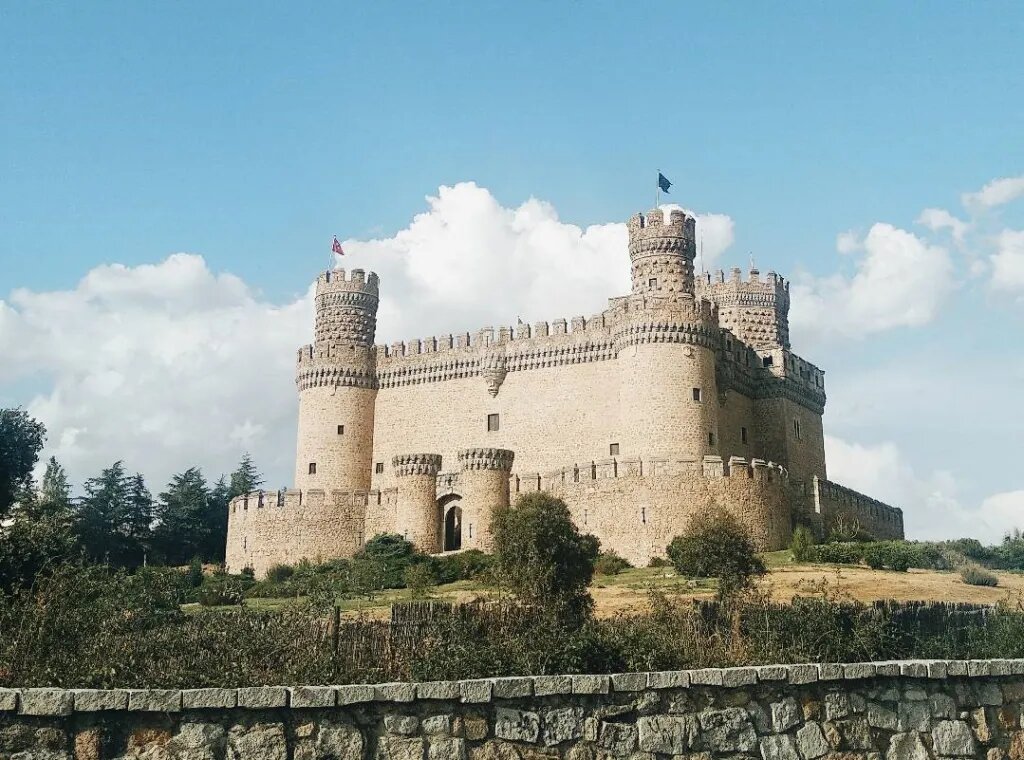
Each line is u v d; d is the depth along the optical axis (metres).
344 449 97.56
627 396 83.69
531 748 15.66
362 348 100.31
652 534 72.06
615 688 16.30
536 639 23.72
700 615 28.75
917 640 29.52
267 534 88.50
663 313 83.50
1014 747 18.33
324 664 21.42
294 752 14.73
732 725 16.67
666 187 88.62
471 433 94.62
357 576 66.94
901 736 17.55
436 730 15.32
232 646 23.12
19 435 81.75
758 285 104.88
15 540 36.25
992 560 94.06
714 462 72.94
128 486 108.31
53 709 14.07
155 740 14.34
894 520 103.19
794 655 25.42
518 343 94.62
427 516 83.25
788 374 96.75
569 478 76.88
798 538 71.81
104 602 30.39
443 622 26.16
